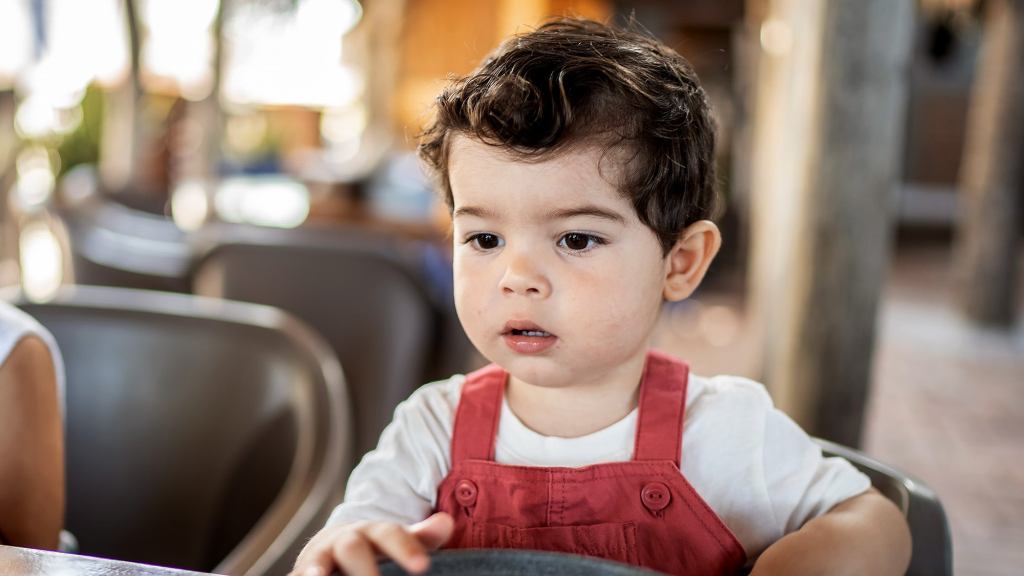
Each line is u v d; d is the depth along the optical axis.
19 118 6.19
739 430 0.81
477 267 0.75
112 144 5.61
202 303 1.62
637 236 0.74
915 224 10.62
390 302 2.50
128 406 1.50
